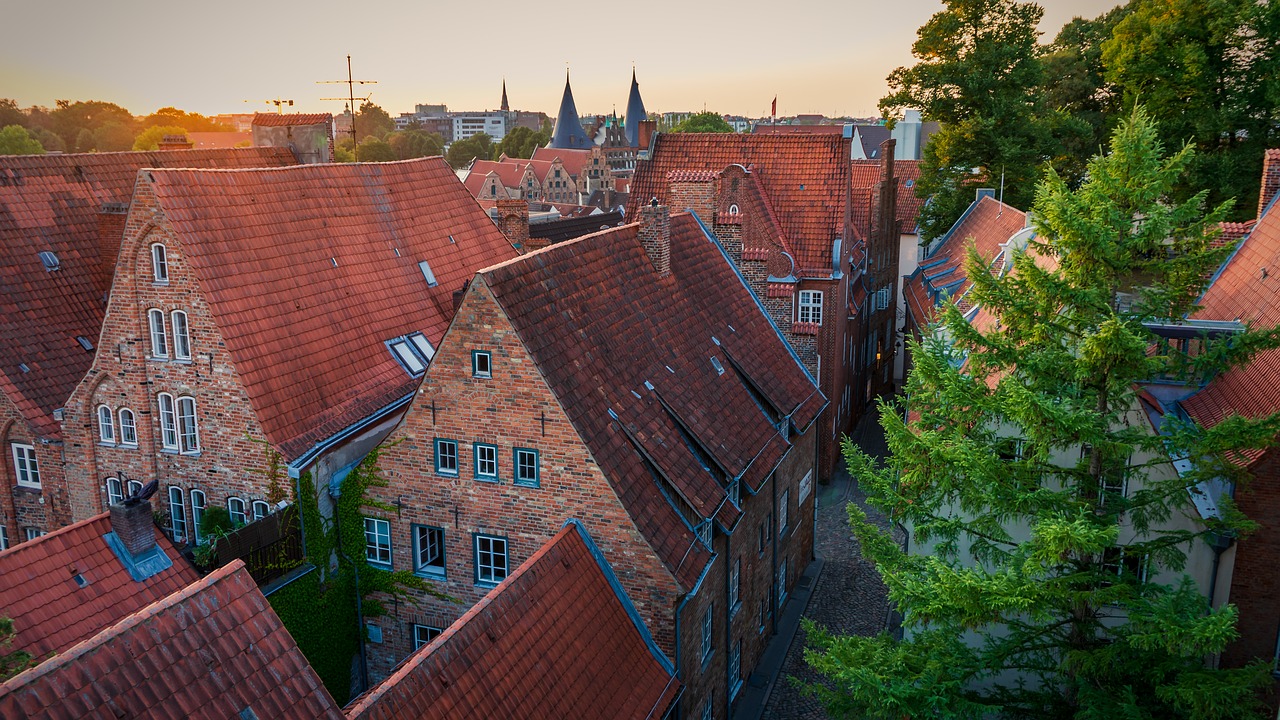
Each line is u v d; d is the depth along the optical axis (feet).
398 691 53.42
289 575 81.41
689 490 81.56
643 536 74.64
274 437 84.12
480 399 77.82
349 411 91.56
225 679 45.68
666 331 97.71
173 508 91.25
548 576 69.00
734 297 121.90
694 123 471.62
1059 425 60.34
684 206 132.57
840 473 157.07
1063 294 63.41
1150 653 61.57
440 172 128.47
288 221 97.35
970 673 67.15
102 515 69.51
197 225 86.33
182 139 158.10
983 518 70.64
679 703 76.43
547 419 75.87
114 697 41.86
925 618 68.59
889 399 201.16
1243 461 66.33
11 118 536.01
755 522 99.30
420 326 107.55
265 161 147.33
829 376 143.95
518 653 62.03
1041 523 60.34
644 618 75.87
